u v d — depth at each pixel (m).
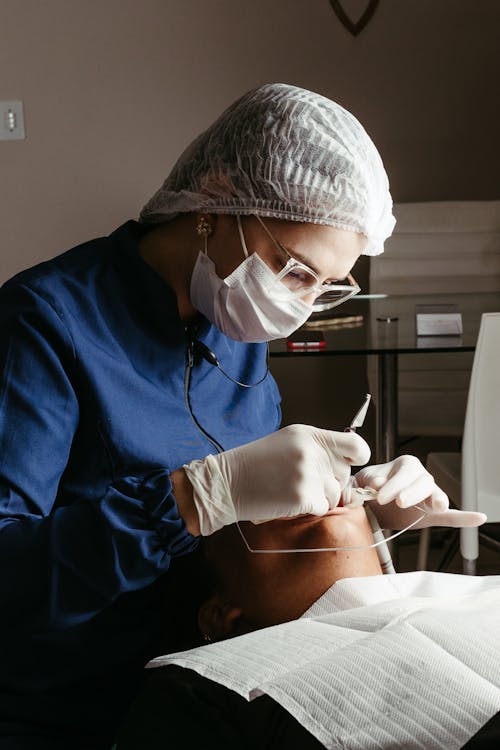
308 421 4.04
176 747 0.79
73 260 1.17
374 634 0.79
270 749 0.74
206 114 3.98
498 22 3.91
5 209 4.06
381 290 3.53
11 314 1.06
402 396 3.11
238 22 3.91
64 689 1.05
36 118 3.98
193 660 0.81
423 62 3.95
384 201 1.14
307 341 2.42
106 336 1.12
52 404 1.03
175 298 1.18
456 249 3.53
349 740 0.67
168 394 1.18
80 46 3.93
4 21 3.90
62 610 0.91
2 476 0.99
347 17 3.90
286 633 0.85
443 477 2.41
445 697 0.69
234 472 0.93
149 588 1.11
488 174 4.05
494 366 2.08
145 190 4.04
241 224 1.12
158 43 3.93
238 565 1.03
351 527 1.03
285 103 1.11
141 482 0.92
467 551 2.20
